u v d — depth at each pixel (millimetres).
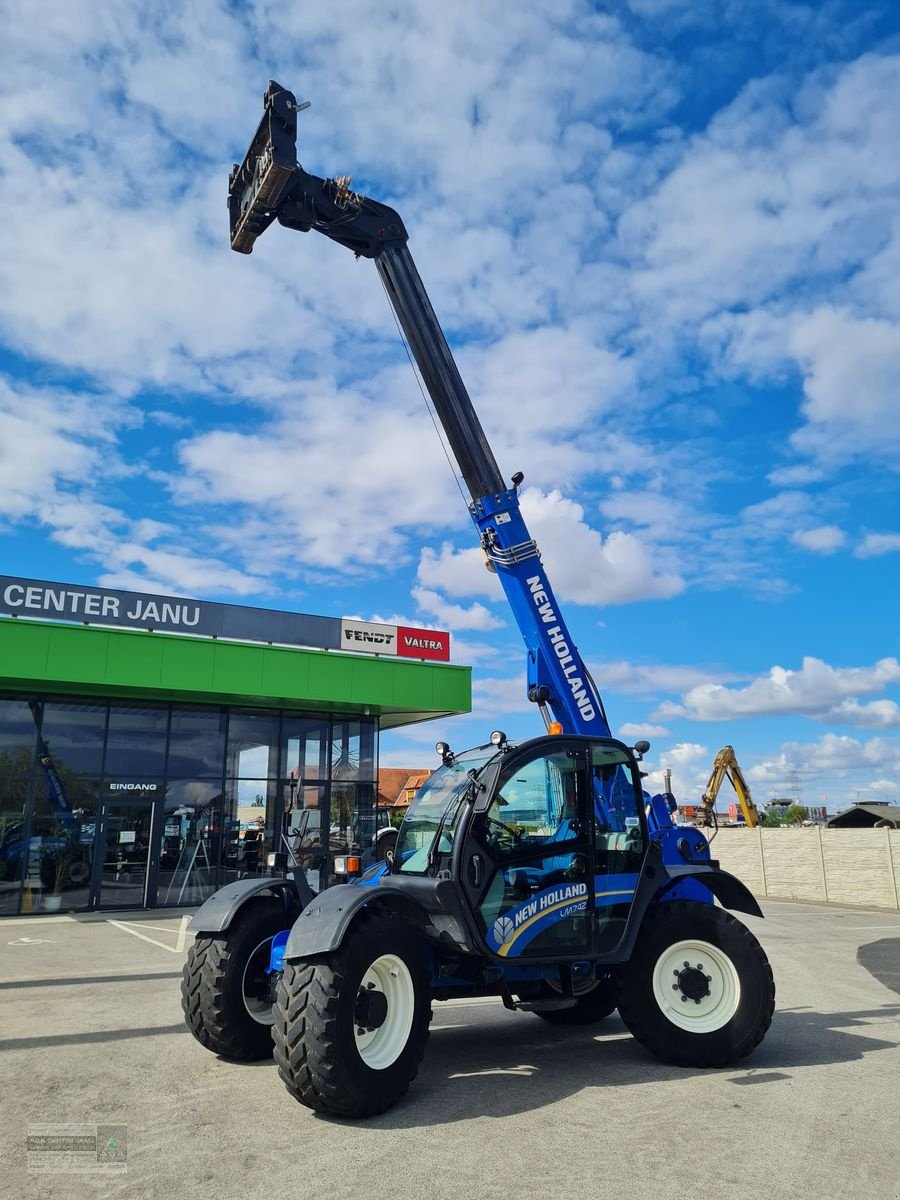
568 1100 4980
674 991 5836
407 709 18984
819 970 10398
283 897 6336
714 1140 4297
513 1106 4867
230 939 5953
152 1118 4672
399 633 19141
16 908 15906
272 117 7008
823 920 17328
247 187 7594
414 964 5020
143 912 16438
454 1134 4410
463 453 7496
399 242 7645
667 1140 4301
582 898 5695
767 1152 4141
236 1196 3660
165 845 17375
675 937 5875
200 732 18094
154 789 17453
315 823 18922
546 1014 7348
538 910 5516
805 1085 5266
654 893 5949
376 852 6875
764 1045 6355
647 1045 5719
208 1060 5902
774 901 22906
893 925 16297
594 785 6008
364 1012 4789
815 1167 3959
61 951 11445
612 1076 5504
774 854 23797
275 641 17766
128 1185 3773
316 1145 4254
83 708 17062
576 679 7176
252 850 18172
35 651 15172
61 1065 5773
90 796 16875
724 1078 5441
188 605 17031
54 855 16391
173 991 8531
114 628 15852
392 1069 4762
